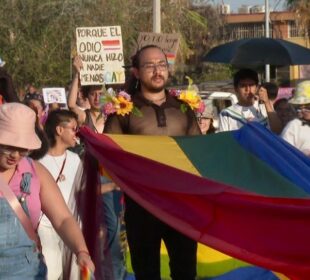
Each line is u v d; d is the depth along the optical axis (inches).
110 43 547.5
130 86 289.1
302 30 1333.7
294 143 356.5
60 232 213.0
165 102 284.2
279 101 453.1
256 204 245.1
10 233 207.5
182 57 1342.3
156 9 718.5
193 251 271.6
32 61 1109.7
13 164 208.8
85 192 275.9
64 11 1118.4
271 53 497.0
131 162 260.7
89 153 273.6
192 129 287.4
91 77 546.9
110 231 293.7
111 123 280.5
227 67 1534.2
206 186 251.6
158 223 267.9
